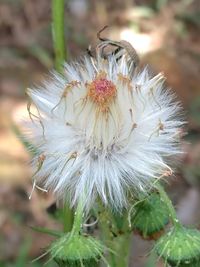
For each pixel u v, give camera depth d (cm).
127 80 7
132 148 7
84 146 7
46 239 15
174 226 7
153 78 7
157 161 7
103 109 7
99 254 7
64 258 7
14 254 15
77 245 7
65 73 7
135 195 7
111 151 7
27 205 16
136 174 7
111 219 7
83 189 7
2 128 18
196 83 20
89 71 7
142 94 7
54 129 7
